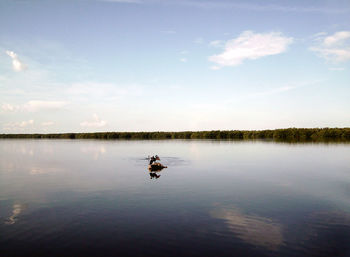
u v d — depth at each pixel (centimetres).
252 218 1444
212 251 1069
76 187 2205
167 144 9206
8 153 5709
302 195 1934
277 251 1073
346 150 6031
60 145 9044
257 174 2859
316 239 1182
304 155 4950
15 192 2033
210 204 1697
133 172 3017
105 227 1310
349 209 1606
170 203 1717
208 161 4069
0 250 1074
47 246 1109
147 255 1034
